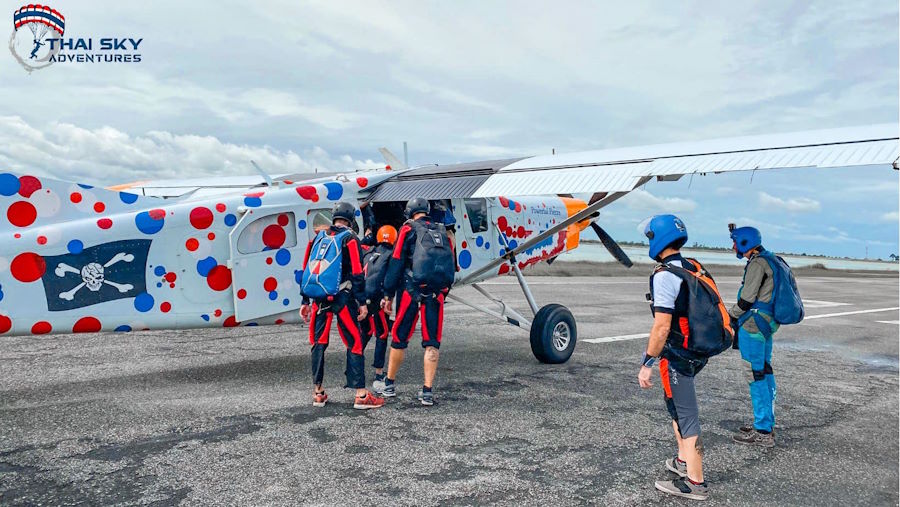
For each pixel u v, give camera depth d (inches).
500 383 220.2
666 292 116.9
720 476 136.9
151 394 194.4
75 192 187.6
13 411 173.6
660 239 119.6
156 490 119.9
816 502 123.7
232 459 137.6
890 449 159.8
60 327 181.0
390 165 275.3
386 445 149.3
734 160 166.6
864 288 976.9
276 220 215.0
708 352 118.3
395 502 116.0
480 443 152.9
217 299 204.7
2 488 120.4
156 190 362.0
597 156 215.6
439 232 185.6
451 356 270.4
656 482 126.0
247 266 207.6
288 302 217.9
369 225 249.4
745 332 159.6
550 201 325.1
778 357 303.6
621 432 164.9
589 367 253.3
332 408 181.2
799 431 174.4
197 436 153.3
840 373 266.2
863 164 136.7
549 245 321.1
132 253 189.9
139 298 191.6
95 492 118.7
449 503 116.3
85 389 200.2
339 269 173.2
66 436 152.3
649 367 121.5
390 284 185.0
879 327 444.8
